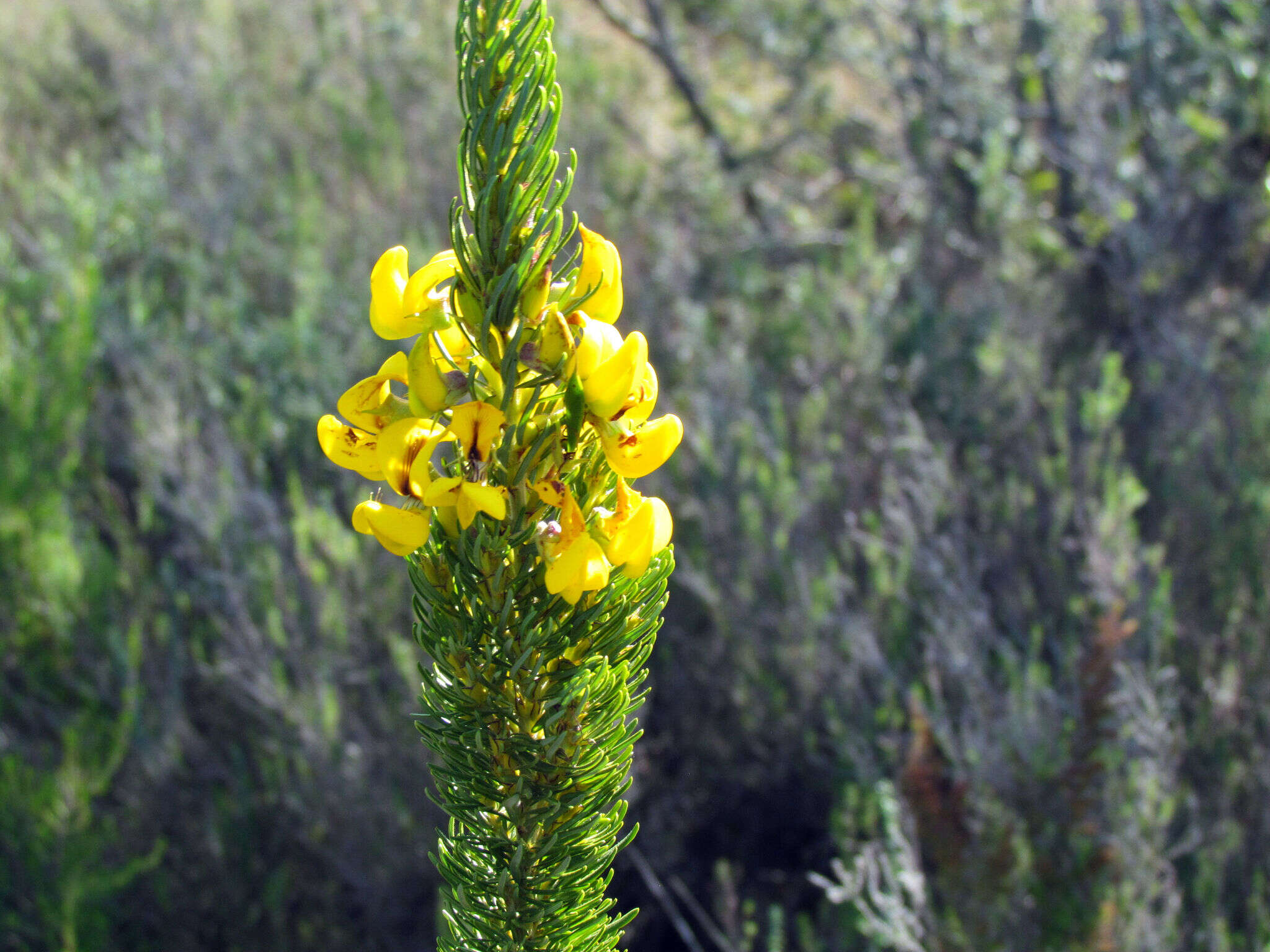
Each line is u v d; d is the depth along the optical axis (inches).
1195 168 221.1
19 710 143.1
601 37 312.3
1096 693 107.3
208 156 241.4
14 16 325.7
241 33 305.4
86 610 145.3
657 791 135.5
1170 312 200.5
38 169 244.7
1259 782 115.6
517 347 37.6
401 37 286.2
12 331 185.6
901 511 134.0
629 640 43.6
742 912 128.3
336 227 219.8
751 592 138.6
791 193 259.3
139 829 130.7
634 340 37.4
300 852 133.3
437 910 105.3
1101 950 95.5
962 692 123.0
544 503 39.8
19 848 122.0
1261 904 103.4
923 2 245.0
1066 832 105.3
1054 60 232.5
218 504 150.6
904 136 247.8
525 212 38.2
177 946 125.4
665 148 286.4
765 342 201.5
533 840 45.2
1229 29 222.1
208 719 150.0
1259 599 136.4
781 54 265.3
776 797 137.1
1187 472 157.5
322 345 182.2
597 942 49.1
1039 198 242.7
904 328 190.1
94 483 171.5
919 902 97.5
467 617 42.1
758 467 150.3
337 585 141.0
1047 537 142.4
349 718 132.1
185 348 185.8
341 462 40.5
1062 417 153.2
